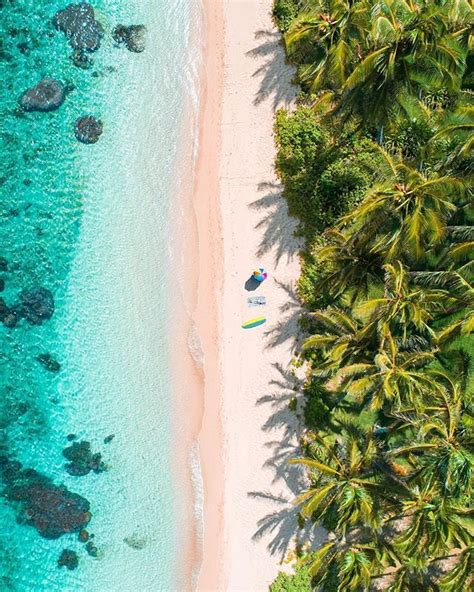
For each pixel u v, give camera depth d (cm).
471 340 2305
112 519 2692
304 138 2580
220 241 2645
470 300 2158
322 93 2556
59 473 2698
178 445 2669
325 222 2572
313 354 2577
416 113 2153
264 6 2634
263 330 2616
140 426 2688
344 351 2167
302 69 2328
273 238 2616
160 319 2681
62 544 2695
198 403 2653
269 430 2611
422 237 2027
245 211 2633
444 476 1928
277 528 2609
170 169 2681
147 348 2688
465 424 2027
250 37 2642
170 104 2688
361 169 2523
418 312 2073
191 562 2655
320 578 2408
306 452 2558
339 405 2498
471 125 1961
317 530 2588
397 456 2166
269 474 2612
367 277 2186
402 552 2133
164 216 2684
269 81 2627
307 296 2577
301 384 2594
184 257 2669
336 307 2347
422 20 1864
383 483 2156
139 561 2683
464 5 1959
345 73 2038
